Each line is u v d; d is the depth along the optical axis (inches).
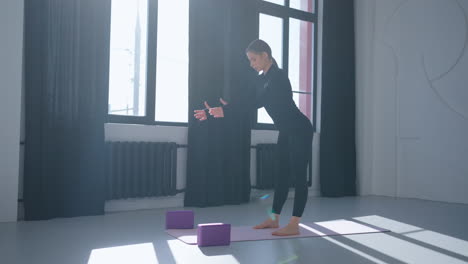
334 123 207.2
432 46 194.2
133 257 80.0
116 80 148.8
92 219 125.0
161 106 159.9
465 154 180.2
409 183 201.2
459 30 184.5
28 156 121.6
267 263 77.6
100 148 133.4
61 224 115.8
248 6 178.9
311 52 212.7
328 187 203.3
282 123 101.3
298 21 208.1
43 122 123.7
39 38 123.5
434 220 133.8
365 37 217.0
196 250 86.5
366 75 216.5
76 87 129.6
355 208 162.4
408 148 202.1
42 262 75.6
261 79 106.3
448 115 187.0
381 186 212.8
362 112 216.1
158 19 159.3
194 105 159.3
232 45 172.4
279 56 199.6
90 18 133.1
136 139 148.0
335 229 114.3
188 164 158.6
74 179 129.3
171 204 157.2
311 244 94.8
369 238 103.7
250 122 175.3
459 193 181.5
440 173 188.9
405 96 204.1
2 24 118.0
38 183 122.5
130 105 152.2
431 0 195.3
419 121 197.9
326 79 207.0
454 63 185.8
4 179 117.9
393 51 210.2
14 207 119.2
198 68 160.9
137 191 141.9
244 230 109.0
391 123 209.5
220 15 168.2
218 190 163.2
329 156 204.7
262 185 178.1
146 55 155.3
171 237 99.7
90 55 132.9
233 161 168.7
